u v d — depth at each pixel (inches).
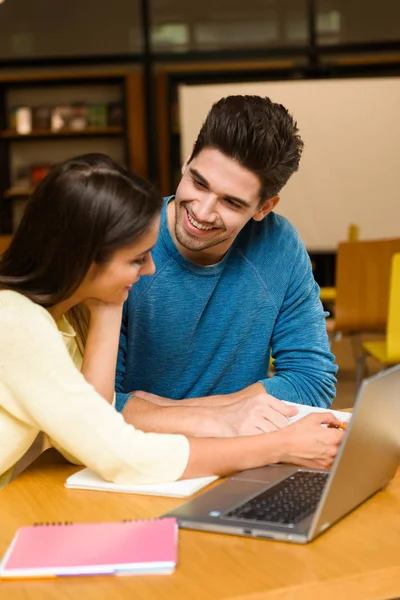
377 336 266.5
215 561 42.5
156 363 72.6
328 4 333.7
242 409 62.9
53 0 331.6
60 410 51.2
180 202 64.2
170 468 53.0
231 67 335.6
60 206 51.2
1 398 52.3
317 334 75.8
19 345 51.1
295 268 74.6
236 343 73.6
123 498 51.7
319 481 51.5
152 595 39.3
